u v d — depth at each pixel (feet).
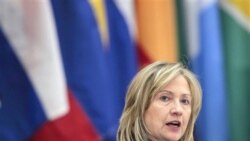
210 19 37.45
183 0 37.47
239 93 38.11
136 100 15.52
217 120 37.24
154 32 36.04
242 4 38.83
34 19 33.06
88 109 33.73
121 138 15.67
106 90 34.17
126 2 35.70
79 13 33.91
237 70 38.19
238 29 38.47
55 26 33.53
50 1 33.47
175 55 36.32
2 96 32.55
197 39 37.24
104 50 34.71
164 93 15.31
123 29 35.42
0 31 32.86
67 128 33.17
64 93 33.24
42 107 32.89
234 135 37.91
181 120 15.26
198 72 37.01
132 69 35.17
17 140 32.53
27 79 32.86
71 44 33.73
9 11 32.94
